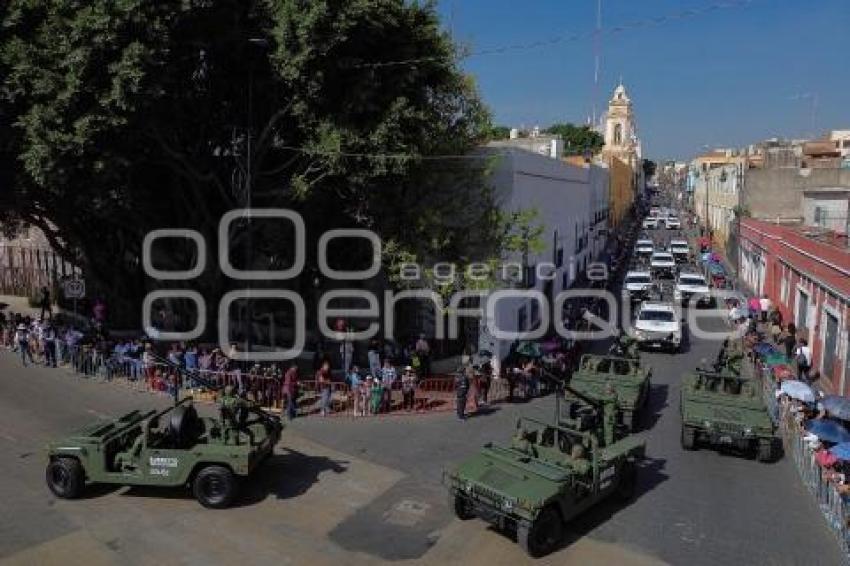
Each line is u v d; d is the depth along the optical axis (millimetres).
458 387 19297
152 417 13805
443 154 22703
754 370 25875
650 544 12227
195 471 13172
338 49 18953
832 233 34781
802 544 12367
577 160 56281
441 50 21156
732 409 17109
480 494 11961
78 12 16875
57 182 18203
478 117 23906
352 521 12750
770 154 63562
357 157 19359
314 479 14633
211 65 20531
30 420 17594
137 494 13664
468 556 11609
